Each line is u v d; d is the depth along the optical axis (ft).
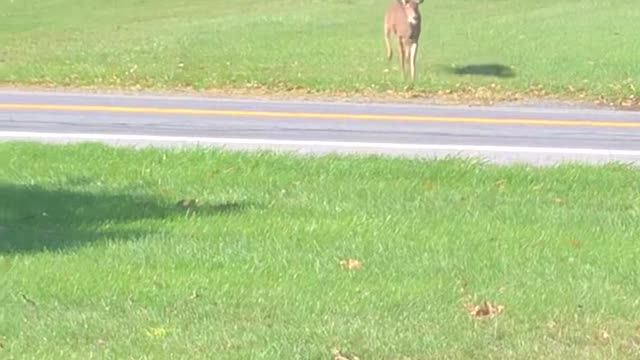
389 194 36.50
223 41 90.63
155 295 24.98
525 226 32.12
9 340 22.07
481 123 56.54
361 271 27.04
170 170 39.24
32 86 71.51
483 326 23.25
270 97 67.10
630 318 23.99
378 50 85.97
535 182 38.99
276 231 30.96
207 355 21.29
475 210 34.27
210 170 39.45
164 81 73.61
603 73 76.74
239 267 27.27
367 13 104.78
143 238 30.01
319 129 52.95
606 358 21.66
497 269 27.50
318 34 93.09
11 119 54.19
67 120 54.29
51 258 27.76
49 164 39.86
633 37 88.17
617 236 31.09
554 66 79.00
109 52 86.79
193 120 55.16
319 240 30.07
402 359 21.40
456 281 26.35
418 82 72.84
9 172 38.52
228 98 65.98
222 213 33.24
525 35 90.27
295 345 21.88
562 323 23.61
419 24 73.92
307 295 25.09
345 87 71.36
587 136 52.95
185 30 98.32
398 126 54.70
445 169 39.86
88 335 22.43
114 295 24.95
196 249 28.81
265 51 85.71
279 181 38.14
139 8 119.03
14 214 32.86
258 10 111.86
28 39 98.68
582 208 35.24
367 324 23.18
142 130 51.42
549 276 26.96
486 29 93.25
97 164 39.96
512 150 48.14
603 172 40.73
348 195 36.27
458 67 79.15
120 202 34.65
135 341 22.08
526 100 67.87
